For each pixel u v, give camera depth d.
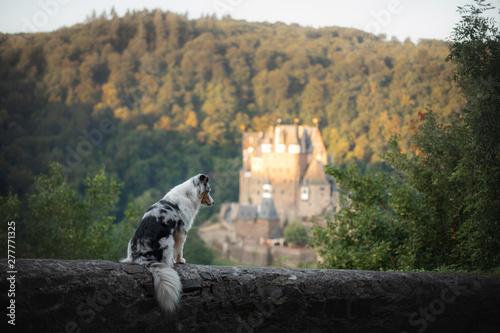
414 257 11.47
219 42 183.00
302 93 158.88
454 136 12.47
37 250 21.69
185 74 172.00
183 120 157.50
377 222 12.77
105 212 22.33
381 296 5.53
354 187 13.77
